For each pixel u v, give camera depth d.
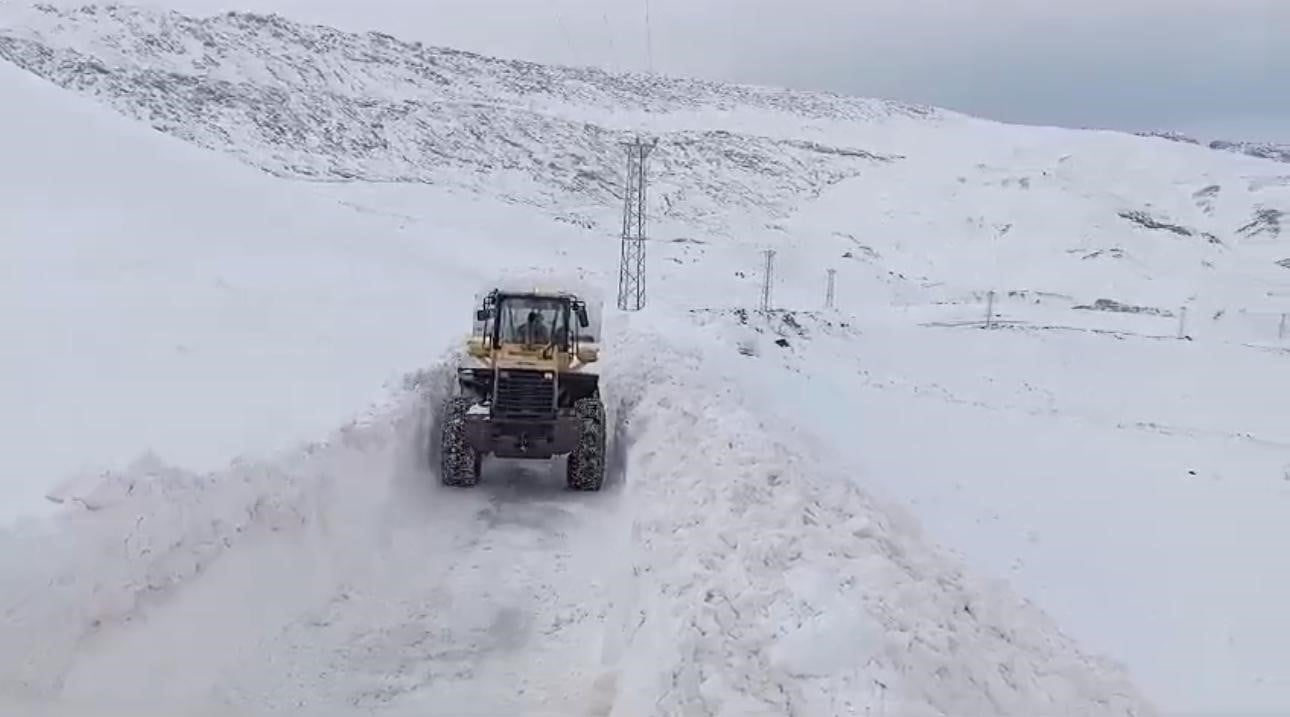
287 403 10.02
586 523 8.23
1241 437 19.33
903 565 6.04
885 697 4.23
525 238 49.88
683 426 9.33
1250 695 5.68
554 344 9.95
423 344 16.53
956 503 10.05
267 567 6.27
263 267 22.78
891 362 31.64
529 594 6.62
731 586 5.23
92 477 5.78
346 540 7.12
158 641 5.18
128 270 18.42
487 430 9.04
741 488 6.89
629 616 5.68
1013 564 8.01
